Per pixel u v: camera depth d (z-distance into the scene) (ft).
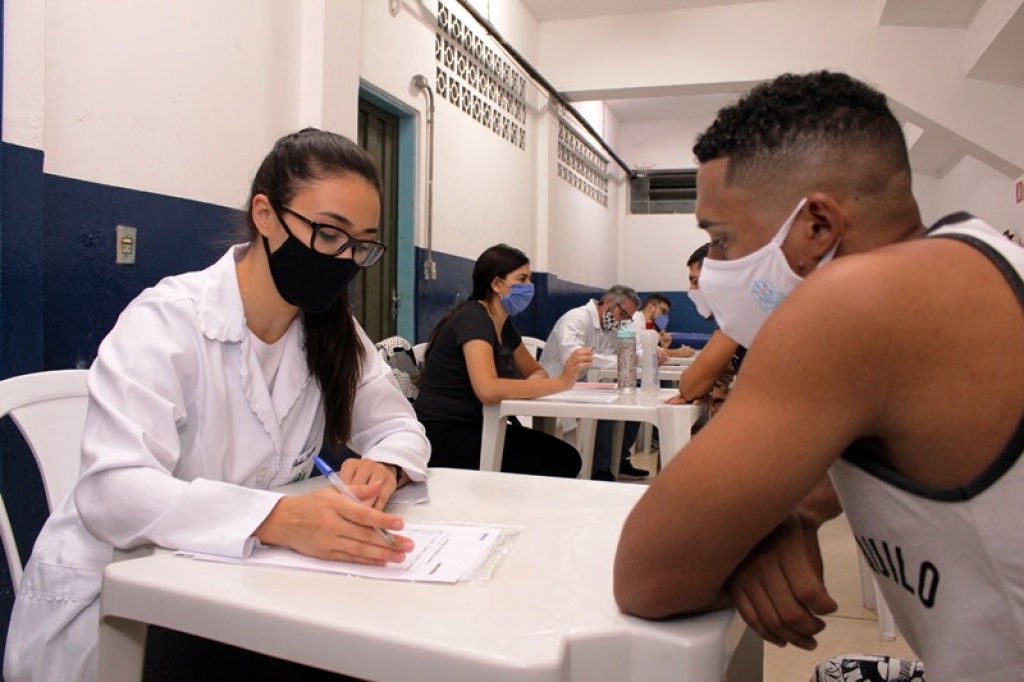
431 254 12.17
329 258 3.27
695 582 1.77
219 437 3.31
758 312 2.11
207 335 3.27
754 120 1.95
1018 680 1.57
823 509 2.21
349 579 2.15
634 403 6.53
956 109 14.89
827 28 15.67
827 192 1.84
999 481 1.49
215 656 2.82
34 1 5.08
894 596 1.85
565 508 2.97
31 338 5.15
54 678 2.93
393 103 10.91
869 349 1.54
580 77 17.34
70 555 3.05
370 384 3.98
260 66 7.73
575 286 21.27
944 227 1.73
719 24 16.44
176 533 2.50
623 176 26.99
